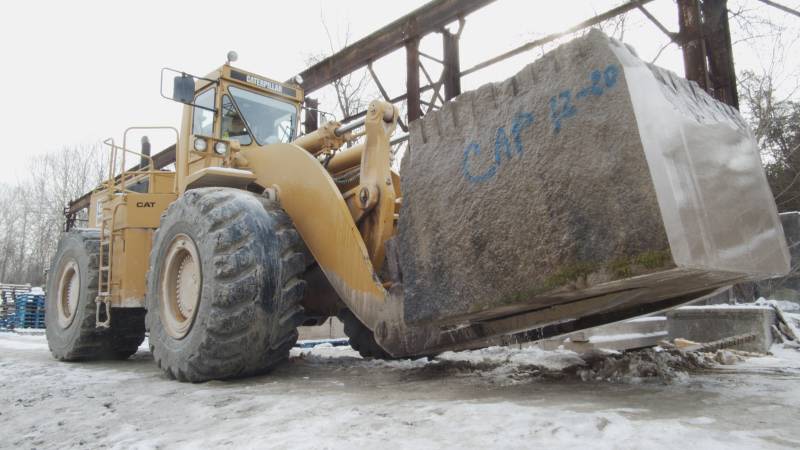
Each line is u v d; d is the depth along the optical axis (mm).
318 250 3861
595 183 2195
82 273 5598
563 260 2260
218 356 3535
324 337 9289
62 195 39219
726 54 6309
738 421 2117
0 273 41281
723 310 6098
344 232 3670
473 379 3492
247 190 4547
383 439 2031
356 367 4395
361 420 2348
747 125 2842
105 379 4227
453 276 2717
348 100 15906
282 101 5711
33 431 2672
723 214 2324
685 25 6270
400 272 3275
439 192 2852
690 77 6164
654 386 2992
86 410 3066
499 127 2631
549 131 2404
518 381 3328
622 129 2145
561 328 3402
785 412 2271
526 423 2105
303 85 9953
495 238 2541
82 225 17375
